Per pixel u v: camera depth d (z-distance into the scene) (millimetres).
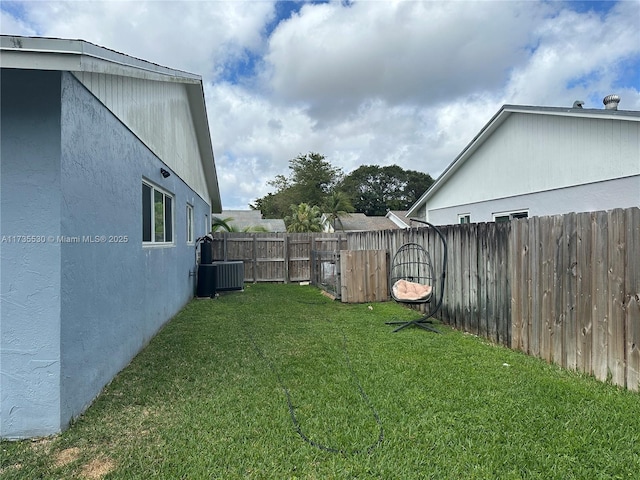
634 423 2348
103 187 3053
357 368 3422
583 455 2045
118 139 3432
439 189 11766
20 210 2307
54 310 2338
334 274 7750
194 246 8164
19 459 2068
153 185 4863
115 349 3297
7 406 2309
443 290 5328
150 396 2867
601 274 3059
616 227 2932
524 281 3918
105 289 3078
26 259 2314
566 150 7137
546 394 2797
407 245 6273
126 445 2197
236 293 8547
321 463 2012
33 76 2312
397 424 2402
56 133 2330
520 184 8312
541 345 3684
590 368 3152
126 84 3680
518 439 2207
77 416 2545
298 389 2963
